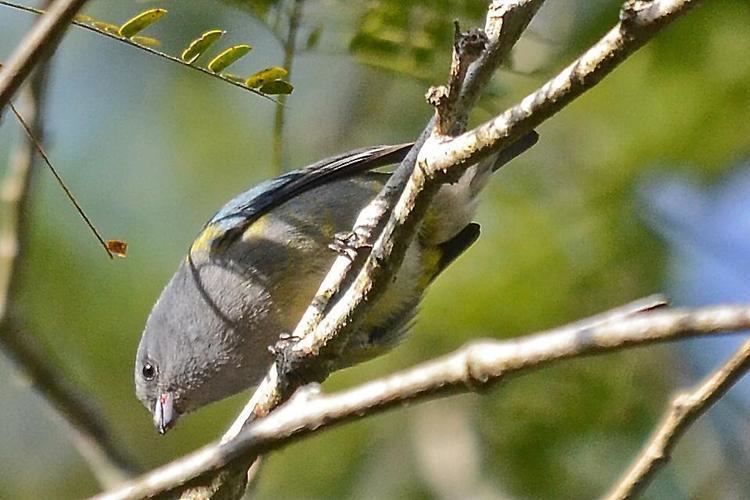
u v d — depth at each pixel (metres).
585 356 4.33
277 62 14.17
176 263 15.13
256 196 9.70
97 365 14.69
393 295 9.05
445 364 4.51
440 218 9.01
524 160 14.12
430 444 13.48
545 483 12.85
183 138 15.73
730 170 13.72
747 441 13.19
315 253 9.46
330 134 15.30
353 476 14.03
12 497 15.54
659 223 13.77
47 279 14.69
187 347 9.98
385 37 9.36
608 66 5.40
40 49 5.15
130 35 6.77
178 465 4.80
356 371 13.89
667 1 5.26
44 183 15.05
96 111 15.79
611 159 13.89
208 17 13.64
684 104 13.51
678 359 13.35
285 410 4.71
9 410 15.80
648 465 5.73
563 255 13.53
